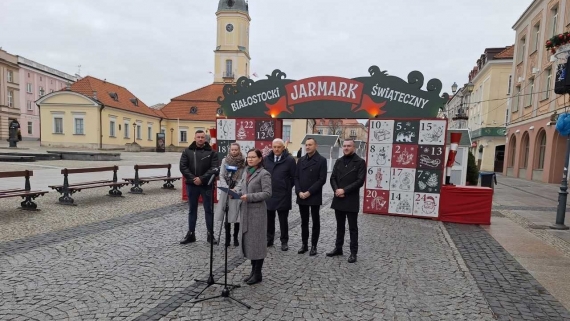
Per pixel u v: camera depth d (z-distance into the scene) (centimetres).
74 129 4016
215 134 945
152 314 334
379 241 614
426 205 809
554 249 580
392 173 835
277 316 339
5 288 381
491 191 759
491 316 350
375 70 830
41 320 317
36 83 6041
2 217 693
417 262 505
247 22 5391
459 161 1279
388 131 832
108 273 431
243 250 405
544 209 994
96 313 333
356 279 438
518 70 2403
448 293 402
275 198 545
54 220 681
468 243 613
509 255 544
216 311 345
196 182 550
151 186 1229
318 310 354
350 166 506
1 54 5209
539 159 2012
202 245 555
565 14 1723
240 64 5288
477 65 3712
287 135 4050
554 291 411
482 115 3216
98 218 711
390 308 362
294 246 577
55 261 464
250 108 920
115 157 2489
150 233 614
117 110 4303
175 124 5253
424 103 805
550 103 1814
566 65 645
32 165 1811
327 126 7656
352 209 498
